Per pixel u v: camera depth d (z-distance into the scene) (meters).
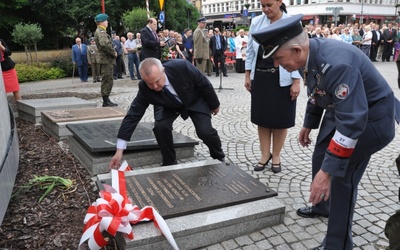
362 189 3.69
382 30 20.02
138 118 3.59
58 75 17.19
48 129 5.80
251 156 4.76
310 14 47.12
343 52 2.09
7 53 7.39
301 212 3.12
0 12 21.66
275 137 4.08
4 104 3.95
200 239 2.63
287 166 4.36
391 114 2.23
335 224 2.47
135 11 19.88
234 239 2.75
